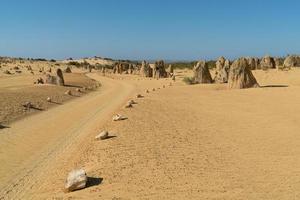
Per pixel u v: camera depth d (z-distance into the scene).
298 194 11.27
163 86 56.44
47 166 17.58
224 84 52.69
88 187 12.76
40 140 23.22
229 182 12.57
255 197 11.19
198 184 12.48
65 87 59.16
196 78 58.69
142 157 15.88
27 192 14.08
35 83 62.47
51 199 12.24
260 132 20.33
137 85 67.69
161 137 19.59
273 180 12.59
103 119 28.75
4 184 15.38
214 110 28.91
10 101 37.19
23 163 18.34
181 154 16.25
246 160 15.12
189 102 34.41
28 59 176.62
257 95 36.94
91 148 18.31
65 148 20.84
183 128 21.94
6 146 21.75
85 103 43.12
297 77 53.75
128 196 11.71
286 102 30.97
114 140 19.20
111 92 57.06
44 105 38.84
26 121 30.06
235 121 23.91
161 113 27.73
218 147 17.38
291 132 19.94
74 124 28.48
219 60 72.94
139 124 23.23
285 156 15.48
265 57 76.94
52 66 141.88
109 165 14.98
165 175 13.51
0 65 115.88
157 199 11.38
